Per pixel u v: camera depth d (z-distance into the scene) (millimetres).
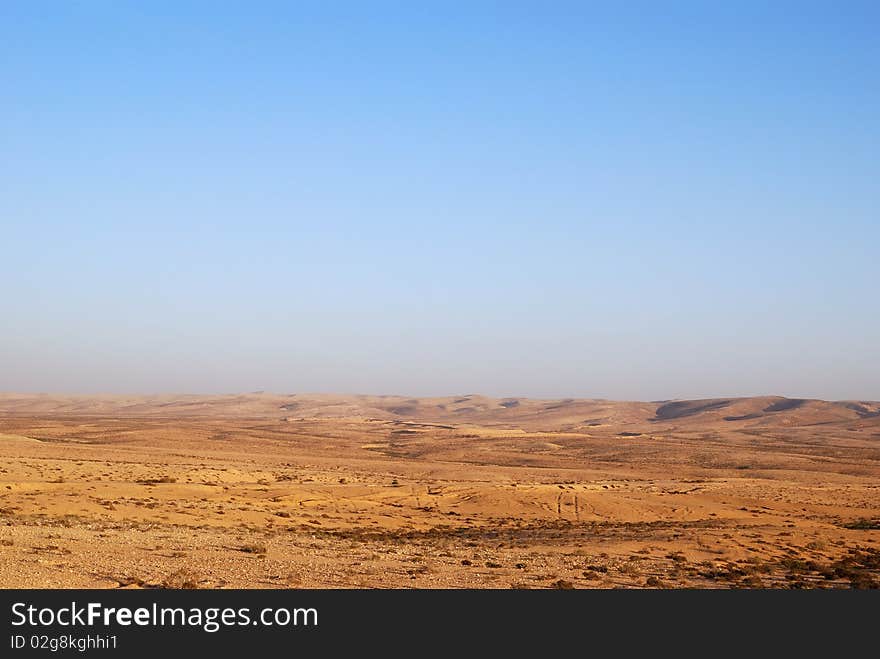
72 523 40438
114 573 24516
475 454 154375
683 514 64062
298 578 25406
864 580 32531
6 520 39219
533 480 104250
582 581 28516
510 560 34000
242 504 58250
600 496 68812
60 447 108188
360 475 103000
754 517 63719
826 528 56531
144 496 57875
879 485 113500
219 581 24469
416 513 62094
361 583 25641
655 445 181125
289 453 138875
